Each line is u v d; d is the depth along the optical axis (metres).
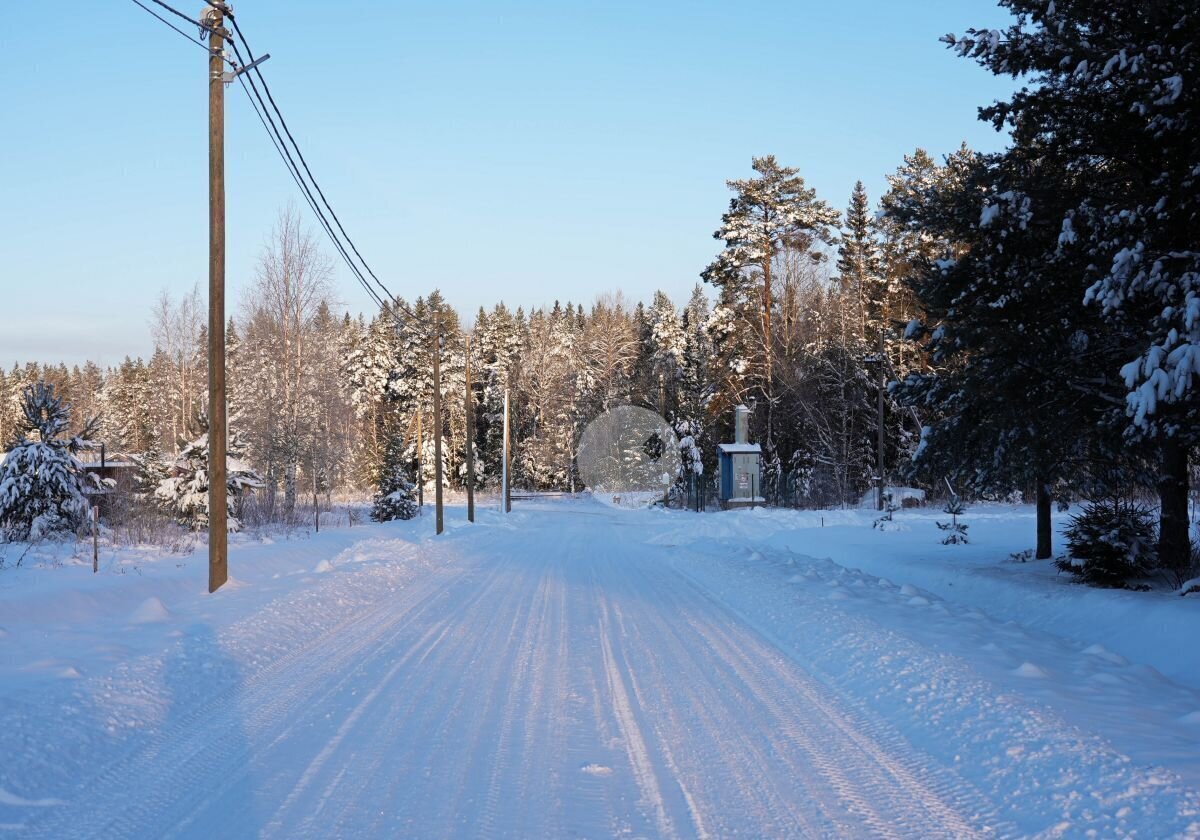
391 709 7.34
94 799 5.25
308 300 37.28
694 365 77.88
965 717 6.72
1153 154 13.20
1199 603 11.11
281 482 42.34
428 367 77.19
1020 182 14.05
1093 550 13.99
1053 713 6.71
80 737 6.28
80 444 22.48
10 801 5.13
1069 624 12.12
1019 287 13.67
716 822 4.89
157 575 15.48
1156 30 11.93
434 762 5.95
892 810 5.07
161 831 4.76
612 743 6.39
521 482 92.19
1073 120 13.69
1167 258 11.52
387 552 22.25
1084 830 4.62
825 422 48.34
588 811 5.06
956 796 5.29
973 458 16.42
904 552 21.61
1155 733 6.35
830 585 15.30
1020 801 5.13
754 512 38.47
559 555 24.11
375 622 12.08
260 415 38.28
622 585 16.61
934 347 15.58
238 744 6.37
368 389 80.62
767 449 51.94
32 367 127.31
